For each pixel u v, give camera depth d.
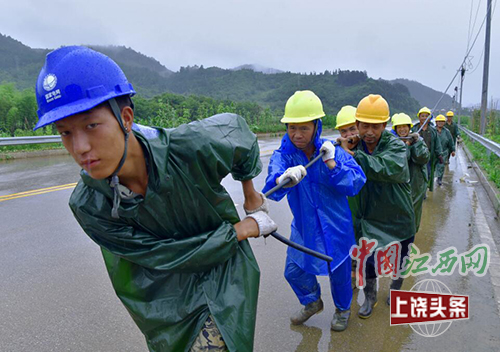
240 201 6.94
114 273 1.78
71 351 2.75
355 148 3.46
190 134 1.55
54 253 4.46
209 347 1.64
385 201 3.27
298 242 2.88
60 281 3.79
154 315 1.72
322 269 2.76
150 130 1.54
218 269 1.74
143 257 1.62
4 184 8.16
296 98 2.74
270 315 3.22
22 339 2.88
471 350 2.74
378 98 3.30
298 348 2.79
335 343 2.84
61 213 5.99
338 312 3.01
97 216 1.57
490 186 7.66
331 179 2.68
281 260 4.30
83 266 4.12
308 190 2.79
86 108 1.20
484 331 2.96
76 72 1.23
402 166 3.12
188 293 1.71
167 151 1.50
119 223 1.59
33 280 3.80
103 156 1.28
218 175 1.62
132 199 1.50
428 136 7.31
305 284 2.97
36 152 12.74
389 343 2.84
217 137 1.59
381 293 3.66
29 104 17.06
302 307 3.33
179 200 1.57
